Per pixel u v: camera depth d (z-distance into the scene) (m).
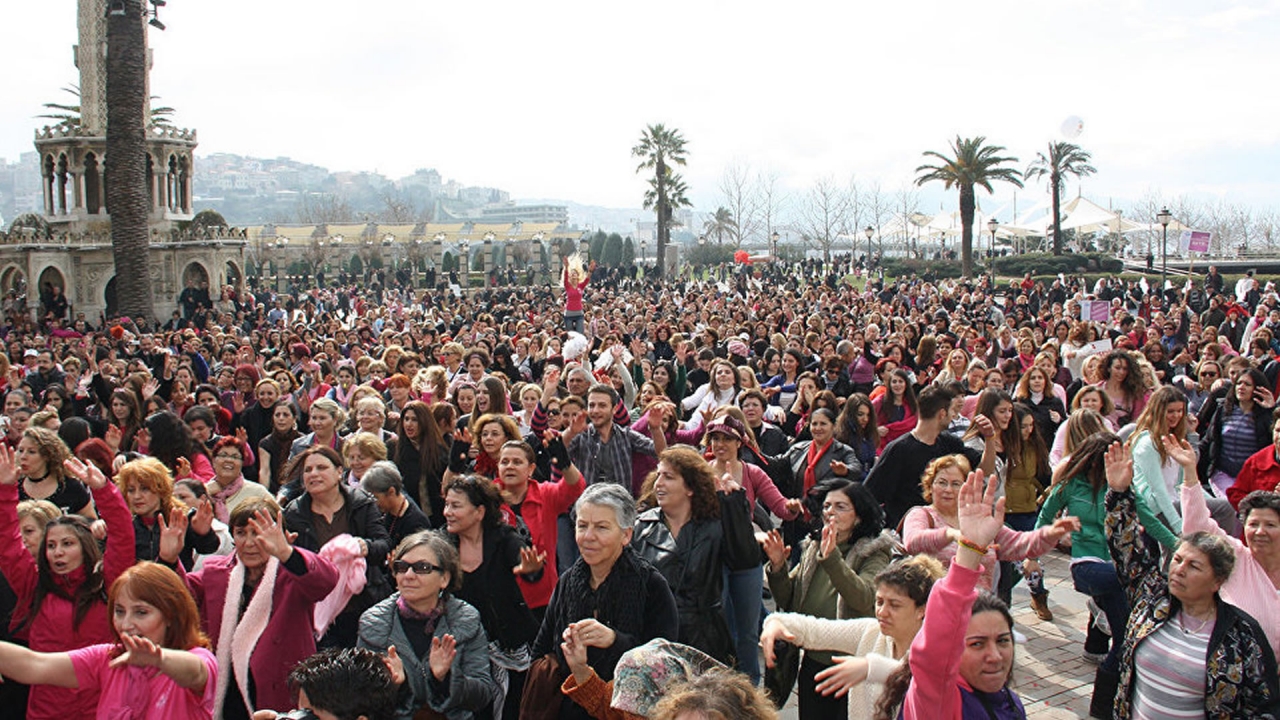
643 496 6.20
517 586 5.54
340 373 12.86
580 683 4.27
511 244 98.19
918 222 78.88
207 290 38.44
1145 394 10.27
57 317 35.53
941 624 3.67
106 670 4.11
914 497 7.32
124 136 26.31
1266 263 64.94
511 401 11.62
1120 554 5.81
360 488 6.19
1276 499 5.20
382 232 109.44
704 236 108.44
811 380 10.20
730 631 5.83
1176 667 4.73
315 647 5.19
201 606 5.31
